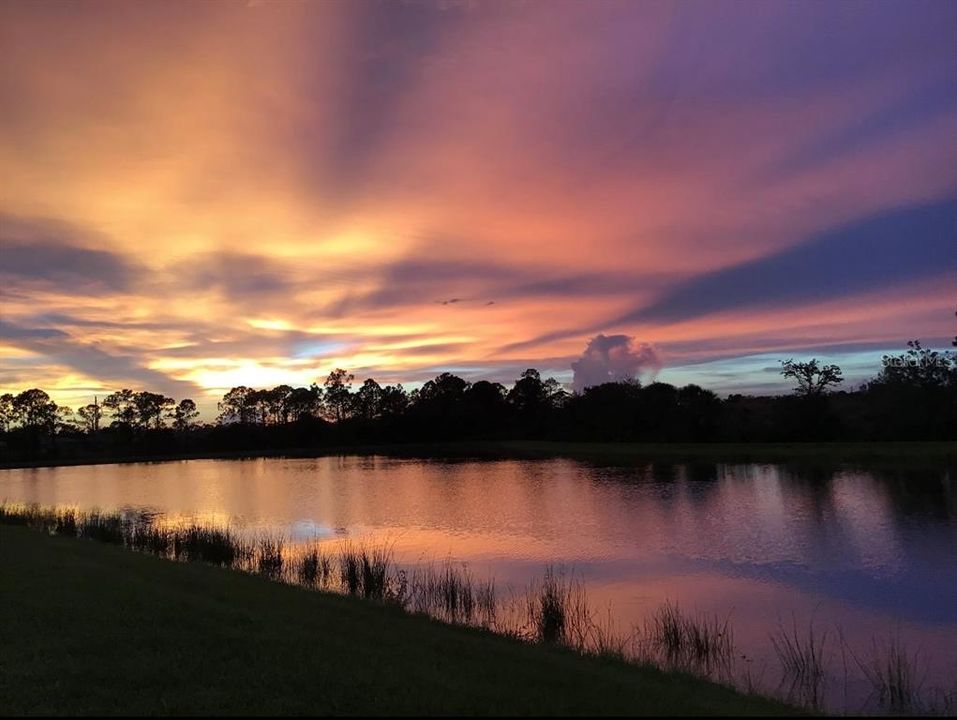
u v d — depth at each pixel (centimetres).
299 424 14000
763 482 4459
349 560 1853
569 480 5059
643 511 3300
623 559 2194
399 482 5431
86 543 2112
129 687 716
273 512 3700
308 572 1877
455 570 2009
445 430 13300
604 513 3262
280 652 829
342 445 13612
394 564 2128
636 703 655
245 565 2084
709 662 1160
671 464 6262
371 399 15238
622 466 6241
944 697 1005
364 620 1062
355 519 3278
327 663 782
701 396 8569
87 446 13688
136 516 3697
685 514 3170
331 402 15375
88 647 866
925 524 2730
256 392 15150
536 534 2709
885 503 3338
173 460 11144
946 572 1936
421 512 3478
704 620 1455
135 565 1583
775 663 1173
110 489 5788
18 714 649
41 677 754
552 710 627
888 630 1404
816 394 7438
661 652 1207
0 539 2119
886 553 2208
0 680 746
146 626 964
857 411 7894
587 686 710
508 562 2166
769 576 1928
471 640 962
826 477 4594
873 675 1110
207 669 769
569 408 11825
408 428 13488
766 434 7719
